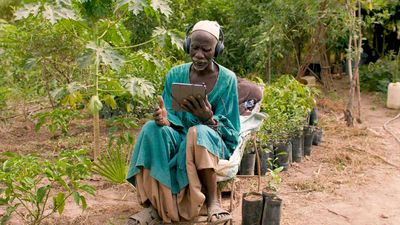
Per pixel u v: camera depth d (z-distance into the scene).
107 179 5.45
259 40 8.71
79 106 7.52
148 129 3.94
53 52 6.11
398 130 7.98
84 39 5.85
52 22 4.66
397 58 11.07
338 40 11.18
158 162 3.90
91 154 6.23
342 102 9.88
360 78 11.59
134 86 5.40
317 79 11.77
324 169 6.06
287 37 9.22
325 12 8.15
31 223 4.19
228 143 4.14
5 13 10.15
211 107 4.20
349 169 6.06
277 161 5.93
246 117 4.72
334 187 5.45
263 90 5.88
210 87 4.20
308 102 6.87
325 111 9.14
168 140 3.95
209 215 3.82
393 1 10.73
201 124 3.99
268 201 4.17
